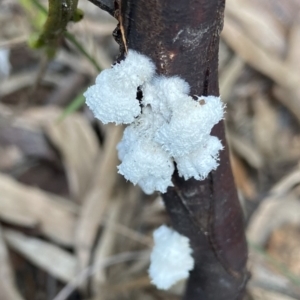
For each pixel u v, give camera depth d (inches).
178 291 8.2
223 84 10.7
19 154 9.6
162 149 4.2
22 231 8.8
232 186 5.0
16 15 10.4
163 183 4.4
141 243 8.8
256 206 9.4
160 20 3.8
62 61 10.7
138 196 9.2
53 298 8.5
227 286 5.7
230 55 11.0
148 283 8.0
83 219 8.8
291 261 8.5
